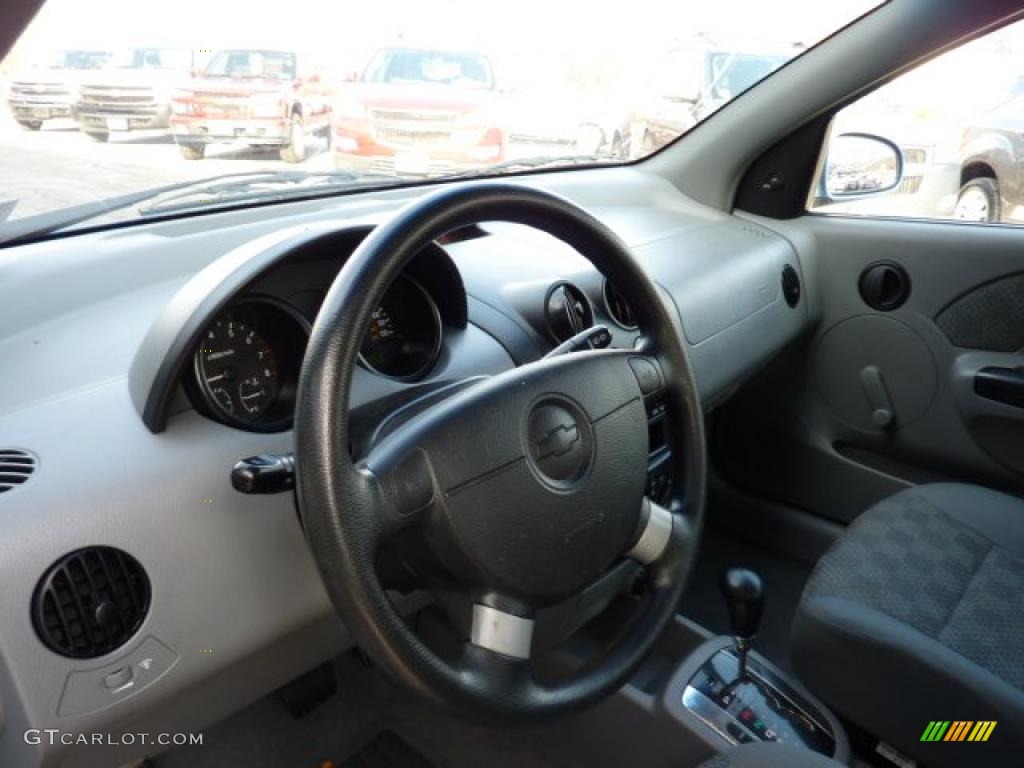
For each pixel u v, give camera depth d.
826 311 1.95
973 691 0.98
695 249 1.72
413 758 1.49
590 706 0.88
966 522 1.42
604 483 0.88
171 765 1.45
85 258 1.20
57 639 0.79
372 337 1.11
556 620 1.02
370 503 0.73
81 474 0.84
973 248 1.72
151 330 0.93
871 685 1.09
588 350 1.02
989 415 1.73
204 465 0.89
